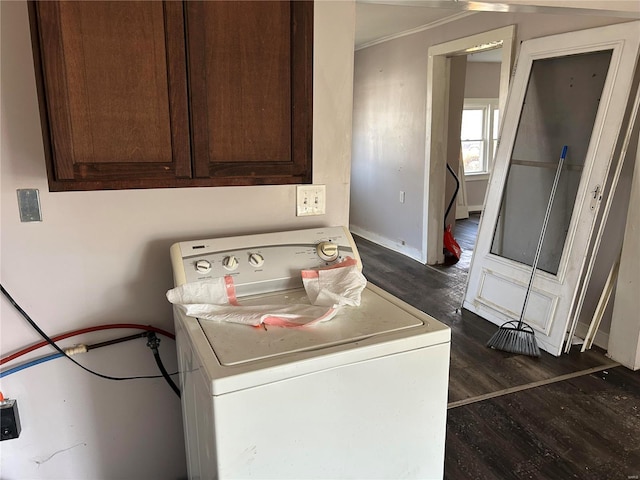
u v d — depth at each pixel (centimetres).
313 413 119
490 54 636
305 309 143
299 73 136
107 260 161
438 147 462
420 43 461
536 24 325
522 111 327
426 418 136
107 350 167
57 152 116
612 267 290
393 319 140
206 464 124
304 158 142
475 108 750
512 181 336
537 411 245
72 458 170
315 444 121
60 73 113
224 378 108
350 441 126
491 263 350
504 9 221
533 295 314
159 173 126
